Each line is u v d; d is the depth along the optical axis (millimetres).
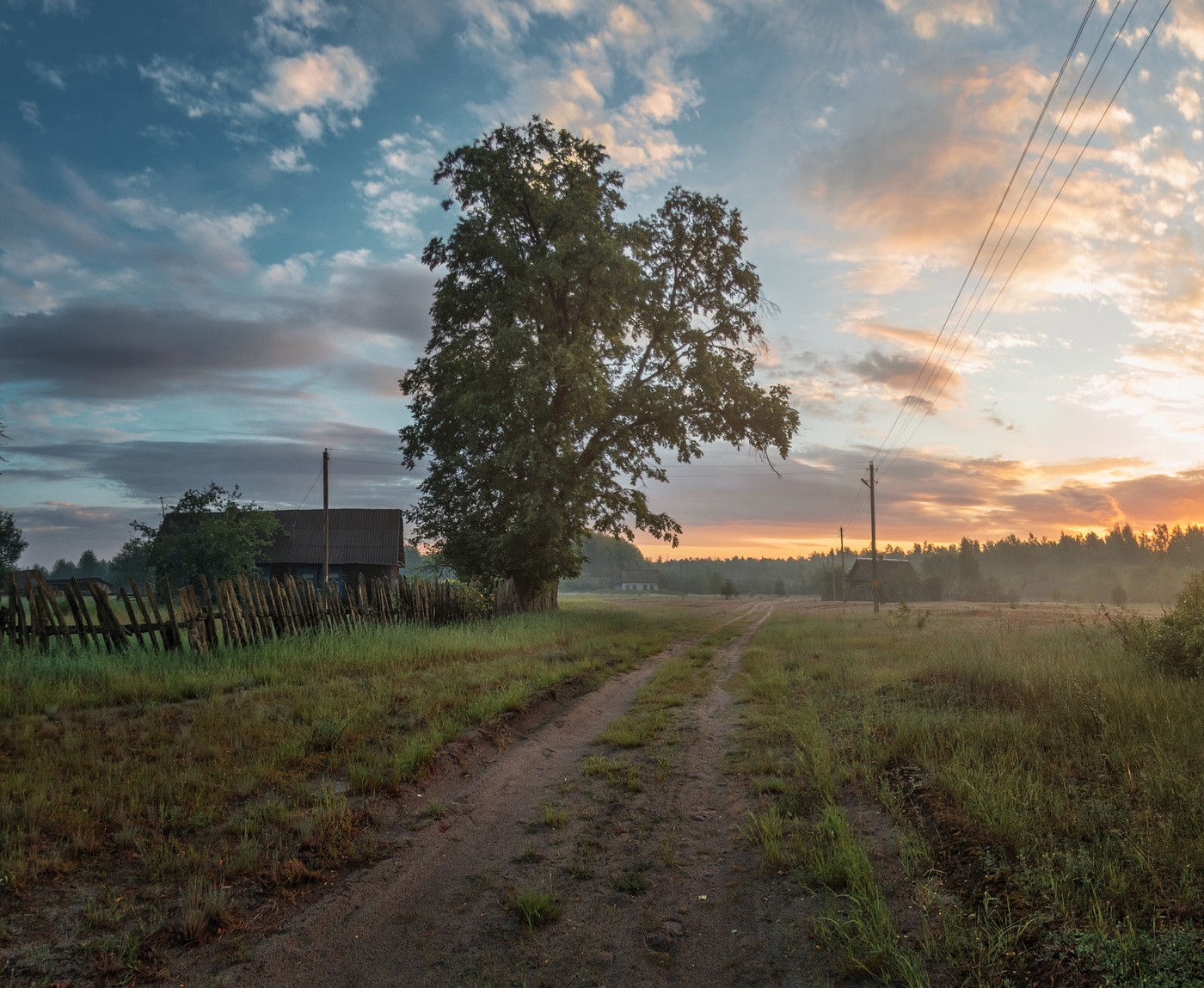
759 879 4898
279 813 5469
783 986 3664
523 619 22531
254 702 8633
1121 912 3746
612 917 4473
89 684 9219
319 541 40781
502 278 26750
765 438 27531
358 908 4496
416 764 6855
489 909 4566
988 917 3879
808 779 6637
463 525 26906
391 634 14938
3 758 6137
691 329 26609
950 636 19469
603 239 23156
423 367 30094
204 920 4023
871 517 44531
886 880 4605
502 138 25469
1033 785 5438
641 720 9969
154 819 5203
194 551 32969
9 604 10891
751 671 14539
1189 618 10094
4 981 3379
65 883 4328
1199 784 5039
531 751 8352
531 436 23766
